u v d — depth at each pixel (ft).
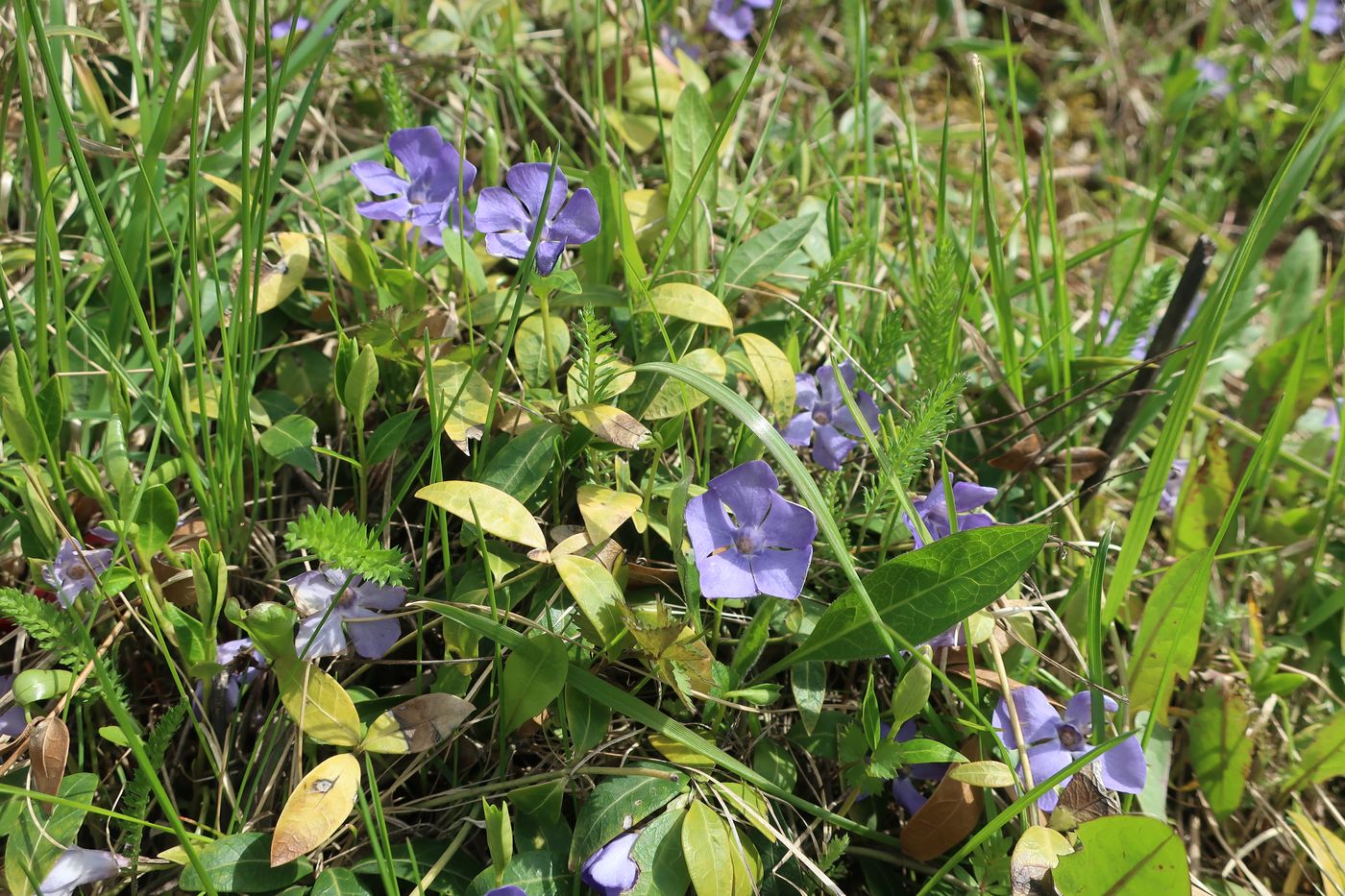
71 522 1.47
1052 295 2.09
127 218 1.72
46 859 1.34
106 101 1.87
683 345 1.57
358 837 1.41
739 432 1.59
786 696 1.54
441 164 1.52
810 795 1.53
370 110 2.00
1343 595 1.70
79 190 1.73
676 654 1.35
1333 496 1.72
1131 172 2.79
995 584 1.39
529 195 1.43
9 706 1.45
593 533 1.42
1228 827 1.61
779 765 1.48
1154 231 2.62
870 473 1.61
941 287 1.61
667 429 1.52
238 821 1.41
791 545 1.36
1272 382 1.87
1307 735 1.66
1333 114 1.71
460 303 1.68
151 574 1.44
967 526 1.53
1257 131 2.81
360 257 1.62
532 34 2.11
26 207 1.75
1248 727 1.60
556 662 1.37
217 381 1.63
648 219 1.72
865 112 1.97
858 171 1.98
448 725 1.37
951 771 1.39
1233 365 2.03
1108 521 1.77
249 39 1.37
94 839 1.43
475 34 2.06
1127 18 3.12
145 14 1.90
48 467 1.54
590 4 2.14
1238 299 1.92
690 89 1.69
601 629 1.37
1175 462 1.84
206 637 1.41
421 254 1.77
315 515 1.27
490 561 1.45
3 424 1.51
